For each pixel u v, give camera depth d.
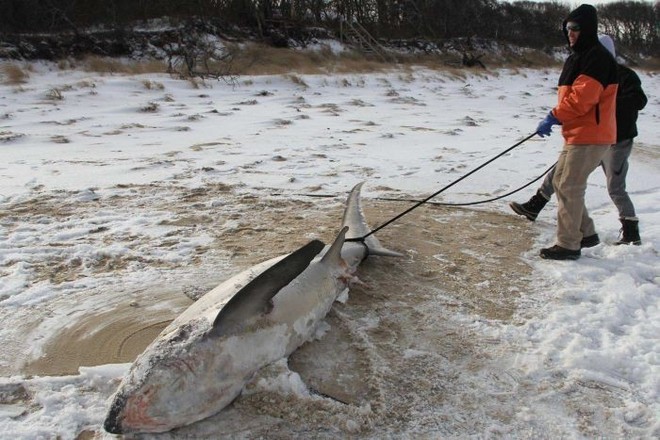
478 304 4.87
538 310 4.78
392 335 4.37
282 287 3.68
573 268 5.55
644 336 4.38
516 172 9.07
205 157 10.02
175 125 13.44
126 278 5.19
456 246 6.09
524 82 29.66
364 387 3.79
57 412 3.45
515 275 5.43
